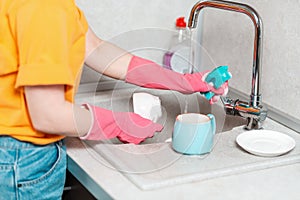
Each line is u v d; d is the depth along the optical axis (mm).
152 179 1170
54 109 1175
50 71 1146
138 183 1152
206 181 1192
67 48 1188
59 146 1299
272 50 1591
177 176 1186
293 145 1368
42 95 1163
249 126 1506
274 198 1131
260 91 1659
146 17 1815
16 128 1240
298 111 1521
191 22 1515
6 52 1199
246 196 1136
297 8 1478
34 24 1158
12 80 1221
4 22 1213
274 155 1317
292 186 1188
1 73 1219
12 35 1205
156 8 1818
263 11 1608
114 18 1769
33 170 1256
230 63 1787
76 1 1696
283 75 1560
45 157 1272
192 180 1186
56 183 1296
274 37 1577
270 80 1615
